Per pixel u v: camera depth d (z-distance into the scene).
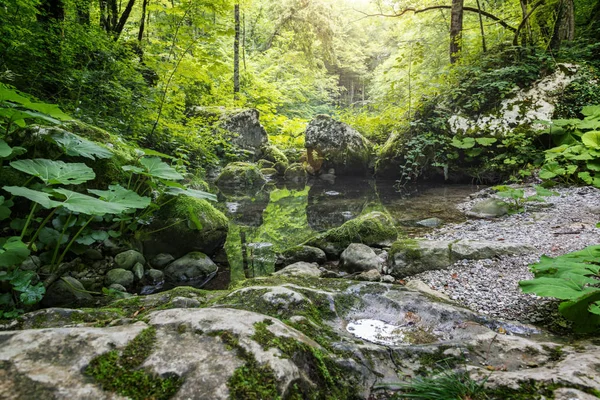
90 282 2.94
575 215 4.21
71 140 2.93
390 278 3.01
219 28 6.35
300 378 1.20
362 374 1.41
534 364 1.45
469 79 8.59
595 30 8.89
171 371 1.10
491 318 1.94
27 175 2.94
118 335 1.24
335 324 1.94
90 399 0.97
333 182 9.73
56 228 2.84
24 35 4.49
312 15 14.95
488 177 7.82
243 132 10.94
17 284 2.19
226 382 1.08
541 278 1.79
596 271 1.82
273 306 1.90
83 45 5.62
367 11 17.42
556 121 6.48
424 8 11.36
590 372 1.26
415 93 9.70
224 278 3.45
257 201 7.41
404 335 1.85
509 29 9.43
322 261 3.78
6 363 1.05
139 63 7.18
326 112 23.52
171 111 7.58
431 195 7.22
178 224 3.67
